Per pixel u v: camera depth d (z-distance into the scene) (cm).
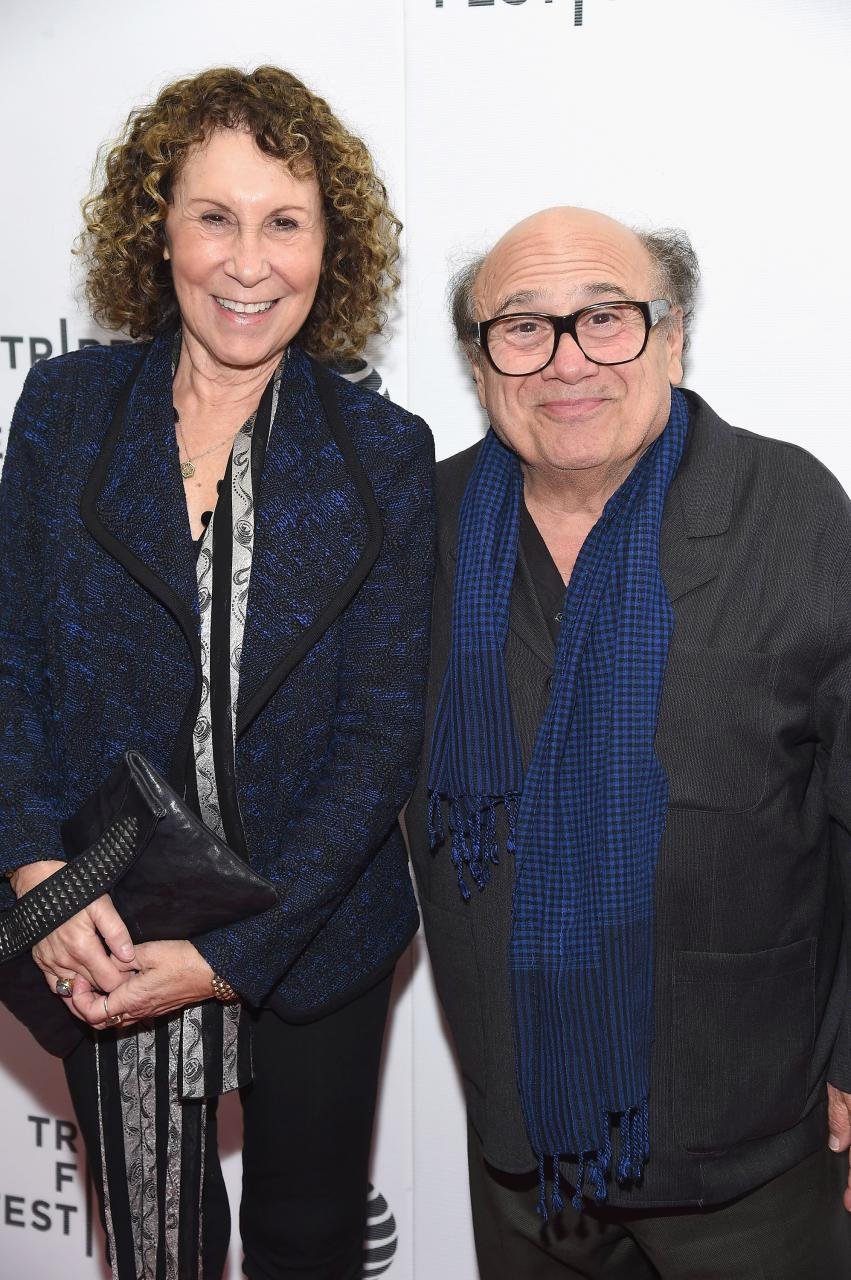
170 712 123
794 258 155
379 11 159
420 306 167
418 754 128
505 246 125
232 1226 201
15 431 128
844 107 150
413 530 126
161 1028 132
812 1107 137
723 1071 130
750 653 123
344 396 130
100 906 120
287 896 121
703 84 153
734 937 128
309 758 126
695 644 124
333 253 132
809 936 134
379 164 163
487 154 160
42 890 119
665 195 156
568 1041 129
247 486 124
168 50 165
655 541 126
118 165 125
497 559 132
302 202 121
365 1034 140
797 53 150
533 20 155
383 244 138
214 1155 143
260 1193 142
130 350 133
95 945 120
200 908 118
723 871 126
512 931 130
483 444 141
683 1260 141
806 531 125
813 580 124
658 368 125
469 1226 192
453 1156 191
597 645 127
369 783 123
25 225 173
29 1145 206
